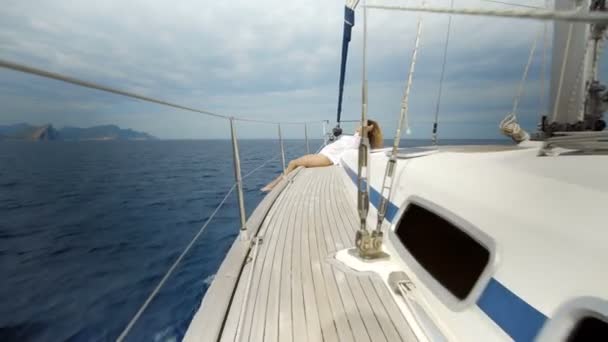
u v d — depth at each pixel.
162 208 13.71
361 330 1.47
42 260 8.79
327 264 2.11
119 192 18.98
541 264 0.92
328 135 10.16
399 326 1.48
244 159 37.59
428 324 1.37
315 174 5.83
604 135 1.23
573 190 0.98
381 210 1.96
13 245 10.34
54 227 12.33
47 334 4.93
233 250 2.34
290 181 5.15
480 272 1.20
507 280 1.02
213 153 58.75
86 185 22.42
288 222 3.05
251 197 13.96
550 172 1.16
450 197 1.45
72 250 9.42
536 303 0.90
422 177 1.77
